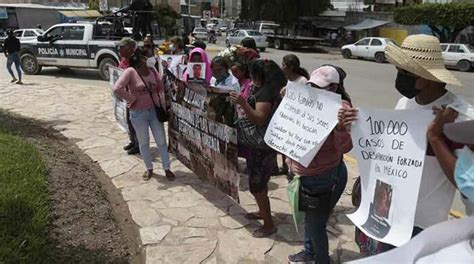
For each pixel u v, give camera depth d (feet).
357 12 142.82
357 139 7.50
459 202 15.03
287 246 12.68
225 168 13.97
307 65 77.30
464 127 6.05
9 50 44.04
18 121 27.20
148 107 16.96
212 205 15.33
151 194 16.24
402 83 7.30
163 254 12.23
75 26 51.03
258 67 11.88
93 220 14.08
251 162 12.60
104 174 18.49
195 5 226.79
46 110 31.40
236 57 16.53
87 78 51.21
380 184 7.22
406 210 6.84
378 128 7.22
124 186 17.02
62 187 16.29
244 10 150.51
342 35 139.95
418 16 102.27
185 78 19.27
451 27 100.89
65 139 24.02
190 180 17.62
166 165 17.56
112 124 27.35
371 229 7.35
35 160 18.02
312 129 9.36
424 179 6.97
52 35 52.13
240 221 14.19
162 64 20.34
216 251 12.41
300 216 10.27
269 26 134.10
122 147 22.35
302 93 9.60
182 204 15.39
